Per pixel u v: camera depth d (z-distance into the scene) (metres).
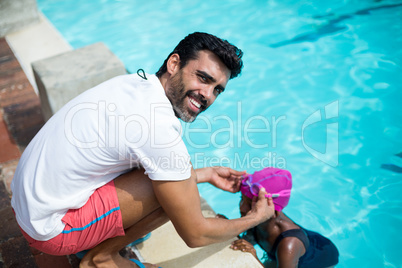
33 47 6.06
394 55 5.25
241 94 5.03
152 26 6.82
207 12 7.03
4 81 5.18
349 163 3.86
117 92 1.97
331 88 4.86
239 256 2.51
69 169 1.93
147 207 2.13
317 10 6.61
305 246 2.83
